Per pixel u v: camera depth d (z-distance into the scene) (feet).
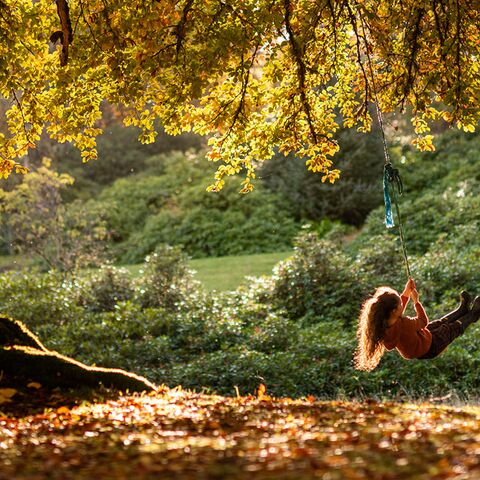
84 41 34.81
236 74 34.17
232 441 20.40
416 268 67.36
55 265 89.86
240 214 112.98
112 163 145.59
